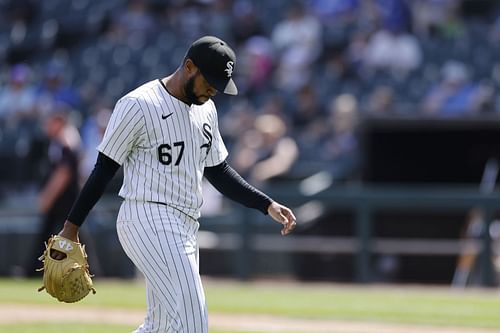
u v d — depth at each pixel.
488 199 42.53
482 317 30.88
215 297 37.16
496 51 56.22
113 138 17.06
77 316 31.14
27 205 52.16
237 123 53.69
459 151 48.12
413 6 60.38
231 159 51.91
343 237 45.22
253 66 58.72
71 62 69.06
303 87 54.09
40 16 76.19
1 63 74.25
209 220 46.75
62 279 17.33
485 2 63.22
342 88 55.81
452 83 51.28
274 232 45.69
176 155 17.31
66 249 17.42
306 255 45.53
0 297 36.22
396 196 43.66
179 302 16.83
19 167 56.78
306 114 53.84
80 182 40.91
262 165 47.44
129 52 66.56
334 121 51.69
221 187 18.77
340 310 32.72
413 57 56.88
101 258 46.75
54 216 40.66
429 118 45.69
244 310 32.75
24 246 47.66
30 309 32.91
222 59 17.02
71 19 74.12
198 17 66.38
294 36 59.84
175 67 63.66
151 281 17.16
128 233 17.28
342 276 45.03
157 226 17.06
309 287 43.03
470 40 57.50
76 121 59.84
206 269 46.78
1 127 61.34
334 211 45.47
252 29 63.78
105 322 29.58
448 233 45.34
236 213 46.22
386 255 44.97
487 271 42.88
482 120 44.97
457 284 43.72
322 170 48.47
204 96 17.48
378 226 45.75
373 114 46.56
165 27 67.69
